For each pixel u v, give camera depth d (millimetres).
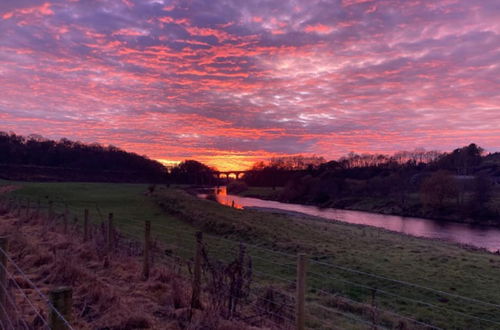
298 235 26703
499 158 151125
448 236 46281
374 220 63062
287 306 7895
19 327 4922
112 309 6426
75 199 47219
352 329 9430
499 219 61125
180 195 59125
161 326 6094
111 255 10609
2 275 4629
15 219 18031
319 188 104875
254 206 78688
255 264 17531
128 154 170500
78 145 164250
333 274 16219
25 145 147250
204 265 8273
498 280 16234
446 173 77812
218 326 6012
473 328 10984
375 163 158750
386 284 14984
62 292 3064
